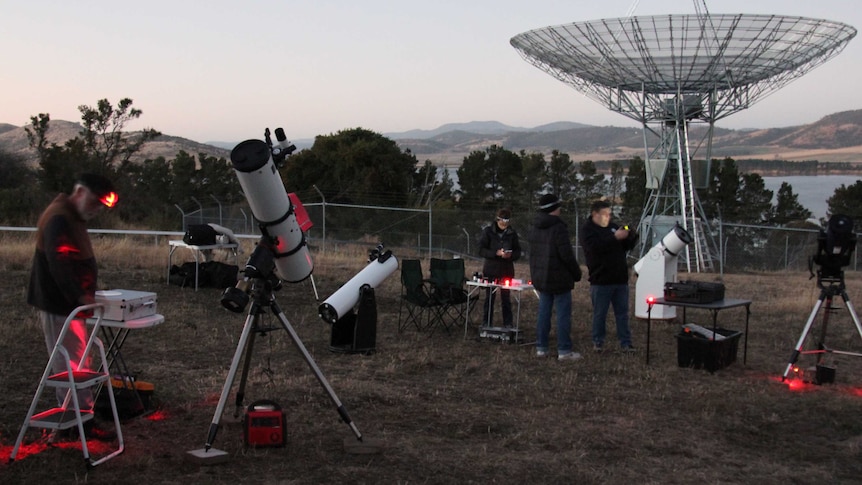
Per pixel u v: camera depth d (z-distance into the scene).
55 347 4.85
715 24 26.47
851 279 22.91
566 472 5.25
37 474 4.85
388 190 46.22
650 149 33.06
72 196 5.12
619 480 5.16
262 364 8.02
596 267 9.09
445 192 53.78
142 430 5.79
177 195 46.31
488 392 7.28
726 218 49.00
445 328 10.37
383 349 9.05
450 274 10.86
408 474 5.10
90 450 5.30
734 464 5.55
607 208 9.05
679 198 33.16
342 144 48.38
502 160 59.38
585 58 28.38
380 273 9.10
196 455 5.13
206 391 6.89
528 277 17.48
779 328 10.94
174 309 10.72
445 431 6.07
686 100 31.08
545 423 6.34
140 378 7.23
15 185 36.59
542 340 8.91
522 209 48.75
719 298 8.59
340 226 32.59
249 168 5.05
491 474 5.17
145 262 15.34
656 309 11.25
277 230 5.58
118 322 5.47
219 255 17.00
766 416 6.70
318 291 13.10
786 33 26.42
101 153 32.75
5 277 12.79
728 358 8.49
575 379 7.84
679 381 7.86
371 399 6.86
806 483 5.23
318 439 5.72
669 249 11.19
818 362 8.28
